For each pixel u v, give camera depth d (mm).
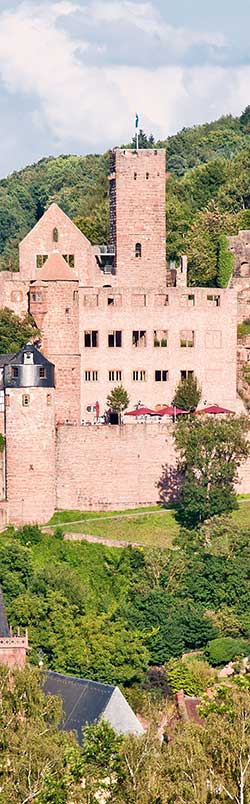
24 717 184000
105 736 177000
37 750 173125
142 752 174000
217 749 172625
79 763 173375
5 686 187500
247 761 170125
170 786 168250
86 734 177875
